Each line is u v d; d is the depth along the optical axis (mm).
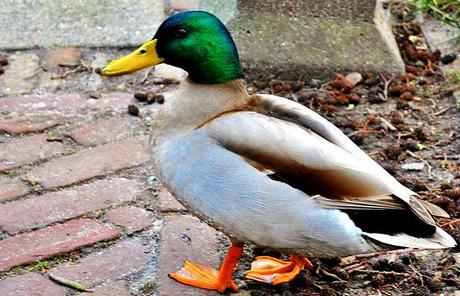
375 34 5633
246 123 3641
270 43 5609
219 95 3820
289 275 4078
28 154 4848
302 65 5609
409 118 5297
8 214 4406
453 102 5434
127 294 3961
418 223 3619
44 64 5641
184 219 4445
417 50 5926
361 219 3615
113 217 4430
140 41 5848
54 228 4336
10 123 5074
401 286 4078
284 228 3633
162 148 3783
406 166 4879
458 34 6094
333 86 5555
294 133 3621
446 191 4633
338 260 4219
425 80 5625
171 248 4238
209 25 3818
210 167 3633
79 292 3957
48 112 5203
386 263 4188
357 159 3621
